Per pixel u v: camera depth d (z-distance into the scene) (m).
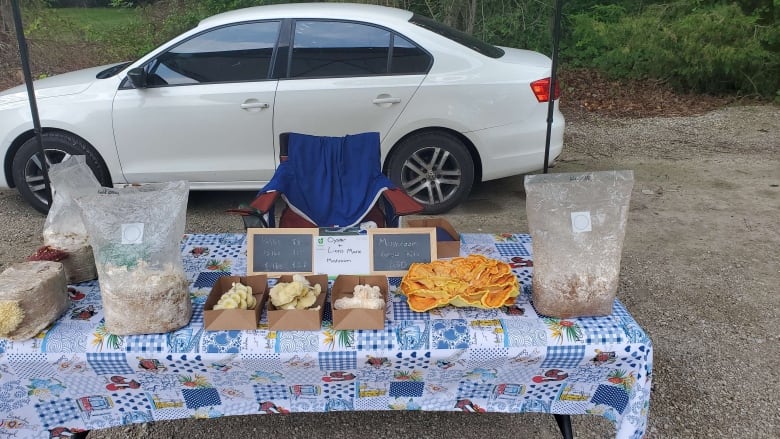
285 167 2.87
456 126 4.04
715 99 8.12
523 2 8.90
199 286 2.02
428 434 2.32
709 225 4.27
